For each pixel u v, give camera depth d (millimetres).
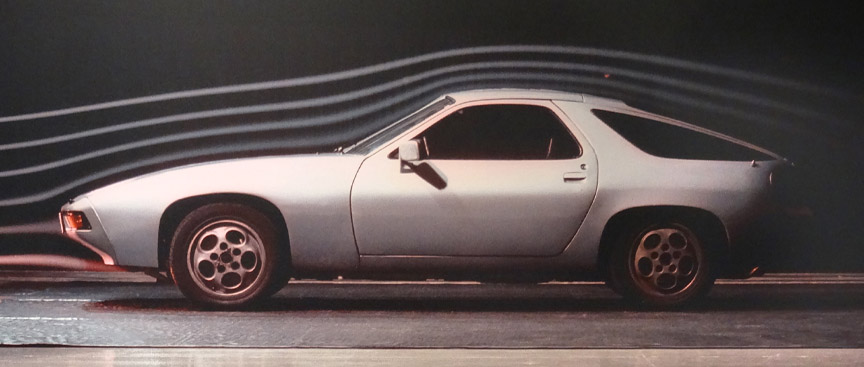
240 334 6352
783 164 7605
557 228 7328
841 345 5996
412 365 5359
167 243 7609
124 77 16594
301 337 6242
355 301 8125
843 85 15117
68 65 16531
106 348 5828
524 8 15977
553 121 7527
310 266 7344
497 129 7488
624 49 15828
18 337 6195
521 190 7312
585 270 7422
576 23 15898
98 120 16562
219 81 16625
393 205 7273
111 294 8508
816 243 7578
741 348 5883
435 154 7445
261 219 7371
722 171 7441
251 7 16484
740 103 15469
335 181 7297
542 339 6203
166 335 6301
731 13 15398
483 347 5879
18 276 10031
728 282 9633
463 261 7344
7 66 16422
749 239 7434
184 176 7398
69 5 16422
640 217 7484
